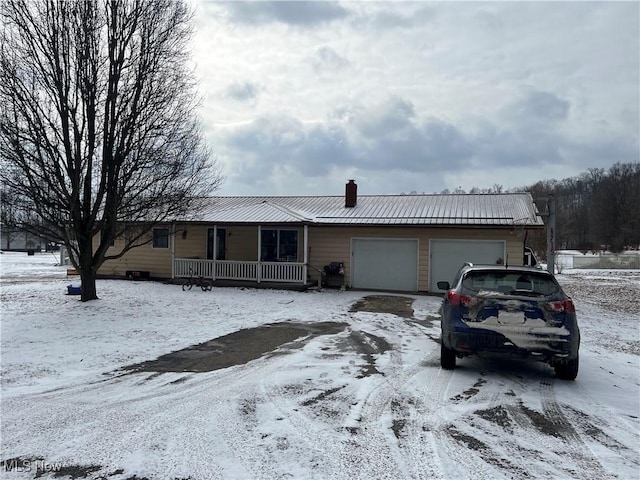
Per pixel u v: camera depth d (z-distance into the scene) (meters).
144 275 20.39
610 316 12.20
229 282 17.81
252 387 5.49
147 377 5.95
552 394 5.35
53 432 4.12
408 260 17.64
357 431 4.16
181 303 13.23
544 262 32.94
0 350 7.48
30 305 12.36
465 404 4.95
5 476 3.33
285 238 19.28
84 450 3.75
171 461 3.55
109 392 5.31
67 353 7.29
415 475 3.35
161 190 12.99
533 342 5.72
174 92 14.05
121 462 3.54
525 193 20.80
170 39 13.90
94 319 10.38
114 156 12.59
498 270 6.27
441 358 6.43
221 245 20.00
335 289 17.80
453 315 6.12
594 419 4.55
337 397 5.12
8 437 4.02
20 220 11.80
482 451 3.77
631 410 4.82
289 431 4.14
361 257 18.20
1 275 22.75
